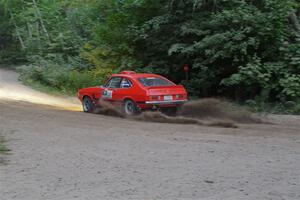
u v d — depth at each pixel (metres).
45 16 49.94
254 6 20.83
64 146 9.98
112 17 28.08
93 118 15.05
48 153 9.27
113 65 27.83
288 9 19.88
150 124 13.69
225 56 20.53
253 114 17.00
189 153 9.16
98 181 7.17
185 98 16.23
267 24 19.80
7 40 63.50
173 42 24.36
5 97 23.39
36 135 11.36
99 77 27.95
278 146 9.81
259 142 10.32
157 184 6.96
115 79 16.95
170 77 25.47
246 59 20.69
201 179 7.21
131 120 14.92
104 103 16.84
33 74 31.98
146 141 10.52
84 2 42.25
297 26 21.42
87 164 8.31
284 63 19.64
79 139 10.82
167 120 14.55
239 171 7.69
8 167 8.12
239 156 8.82
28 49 46.03
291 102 18.47
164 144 10.14
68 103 23.12
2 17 62.25
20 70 39.50
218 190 6.62
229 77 21.27
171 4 23.62
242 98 21.47
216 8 22.47
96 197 6.35
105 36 28.16
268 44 20.41
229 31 20.53
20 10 56.41
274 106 19.09
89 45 30.81
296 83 18.64
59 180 7.25
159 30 24.61
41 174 7.63
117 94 16.42
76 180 7.24
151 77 16.48
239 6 20.86
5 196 6.42
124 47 26.86
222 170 7.77
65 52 39.81
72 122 13.84
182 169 7.87
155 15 26.27
